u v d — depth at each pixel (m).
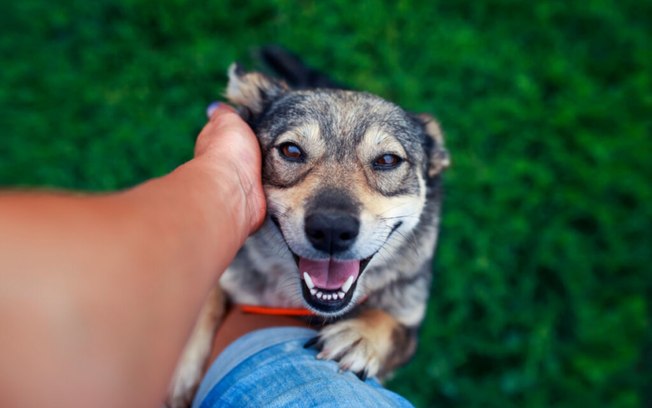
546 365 0.63
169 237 0.17
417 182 0.42
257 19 0.77
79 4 0.77
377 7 0.75
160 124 0.70
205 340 0.38
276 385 0.26
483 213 0.66
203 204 0.20
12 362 0.12
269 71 0.68
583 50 0.77
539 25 0.78
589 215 0.68
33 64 0.75
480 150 0.70
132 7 0.76
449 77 0.73
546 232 0.67
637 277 0.67
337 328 0.35
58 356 0.13
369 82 0.72
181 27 0.76
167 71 0.73
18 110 0.73
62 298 0.13
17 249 0.13
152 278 0.16
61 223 0.14
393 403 0.28
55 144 0.71
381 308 0.42
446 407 0.64
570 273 0.66
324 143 0.38
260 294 0.40
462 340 0.65
